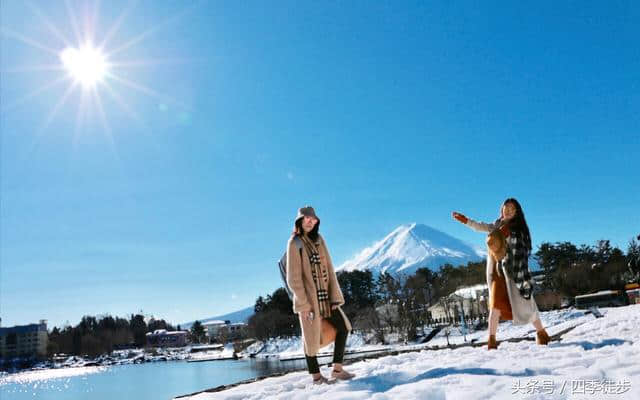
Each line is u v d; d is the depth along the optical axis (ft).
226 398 16.37
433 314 308.40
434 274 389.19
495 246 20.80
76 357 607.37
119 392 237.04
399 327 254.27
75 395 240.94
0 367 554.46
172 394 209.77
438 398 12.55
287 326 396.78
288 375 20.80
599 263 266.98
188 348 633.20
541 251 299.17
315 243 18.12
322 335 17.51
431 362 18.42
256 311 455.22
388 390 14.05
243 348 439.22
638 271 111.14
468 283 318.04
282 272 18.08
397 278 278.26
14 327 617.21
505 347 21.24
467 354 20.21
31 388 302.66
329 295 17.93
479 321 251.39
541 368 14.53
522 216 21.15
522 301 20.71
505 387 12.36
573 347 18.93
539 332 21.11
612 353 16.21
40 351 609.83
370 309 280.92
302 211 18.01
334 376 17.53
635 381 11.48
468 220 21.49
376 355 24.89
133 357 595.06
